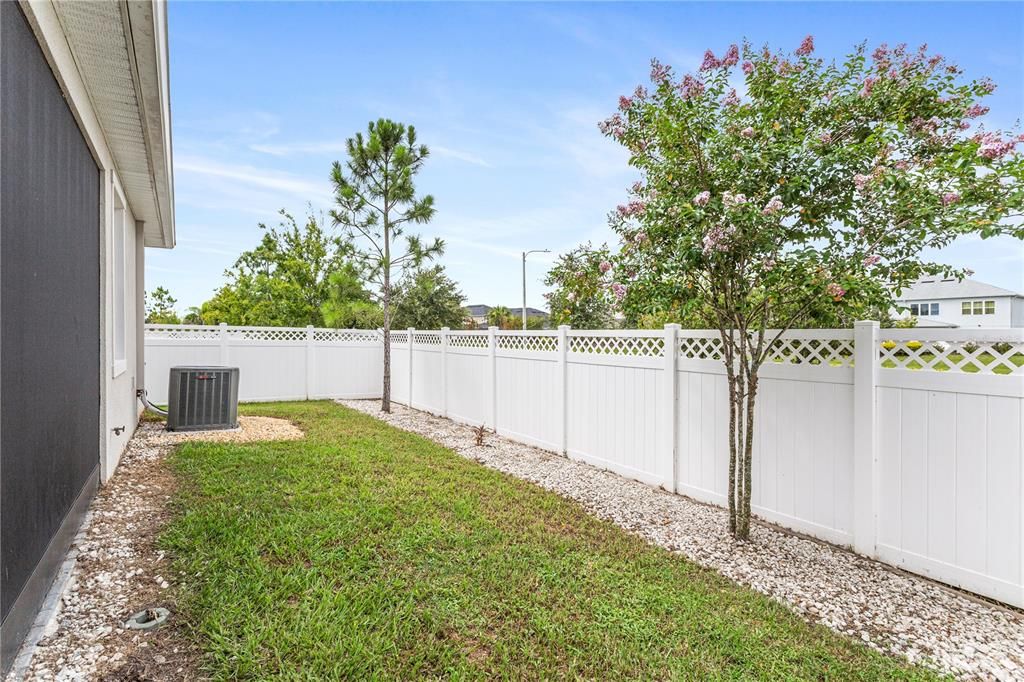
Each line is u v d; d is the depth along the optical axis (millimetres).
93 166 3752
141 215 7070
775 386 3963
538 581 2832
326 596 2482
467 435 7562
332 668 1966
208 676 1897
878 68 3309
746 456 3625
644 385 5105
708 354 4465
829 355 3629
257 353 11062
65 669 1884
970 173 2854
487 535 3469
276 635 2160
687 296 3537
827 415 3621
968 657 2287
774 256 3227
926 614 2664
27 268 2082
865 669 2154
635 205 3535
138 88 3254
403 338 11070
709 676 2062
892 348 3271
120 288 5531
